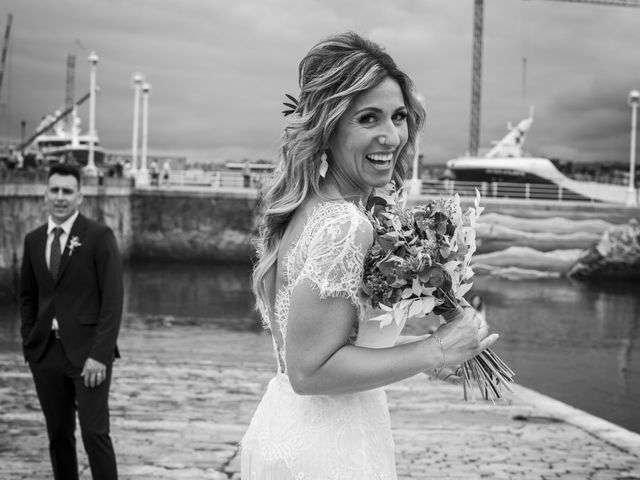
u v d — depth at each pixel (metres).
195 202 43.72
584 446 5.88
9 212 24.45
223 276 37.97
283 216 1.92
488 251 42.84
